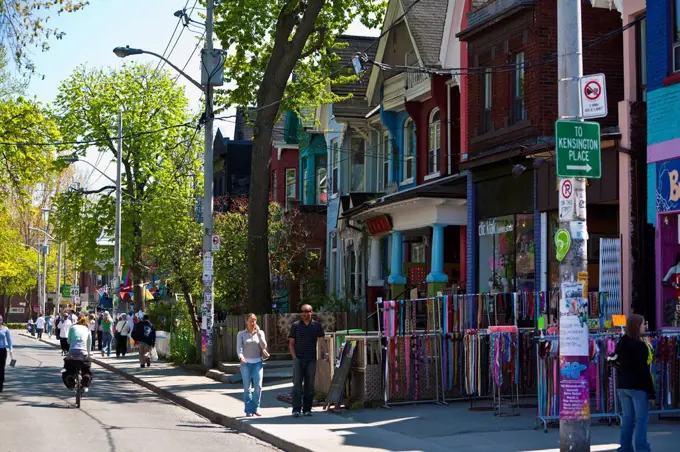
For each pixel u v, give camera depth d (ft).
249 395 53.26
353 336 54.75
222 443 44.93
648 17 55.42
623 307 56.39
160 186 152.76
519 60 71.97
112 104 159.12
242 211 119.65
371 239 102.53
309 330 52.49
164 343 119.24
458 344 54.95
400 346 53.93
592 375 46.16
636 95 58.49
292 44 88.63
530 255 69.31
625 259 56.75
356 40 120.47
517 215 71.10
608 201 60.08
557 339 43.47
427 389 54.34
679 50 53.31
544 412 43.65
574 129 33.50
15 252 211.00
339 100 103.19
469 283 77.77
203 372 88.38
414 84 94.38
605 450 36.88
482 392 54.19
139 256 160.76
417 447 39.86
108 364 110.52
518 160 69.41
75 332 62.03
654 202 54.34
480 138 76.23
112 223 160.04
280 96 89.51
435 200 81.46
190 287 109.81
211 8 85.05
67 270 298.15
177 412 60.13
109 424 51.44
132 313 148.15
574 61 34.04
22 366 104.42
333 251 119.75
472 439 41.47
